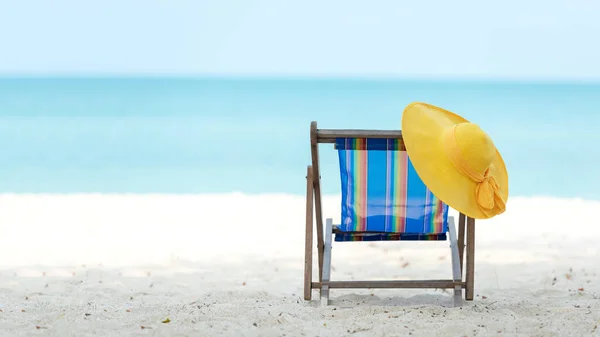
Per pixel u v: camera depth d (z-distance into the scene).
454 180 4.09
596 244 7.12
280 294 4.97
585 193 12.28
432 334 3.67
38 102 36.41
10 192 12.69
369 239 4.74
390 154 4.43
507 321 3.88
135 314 4.18
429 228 4.65
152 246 7.08
